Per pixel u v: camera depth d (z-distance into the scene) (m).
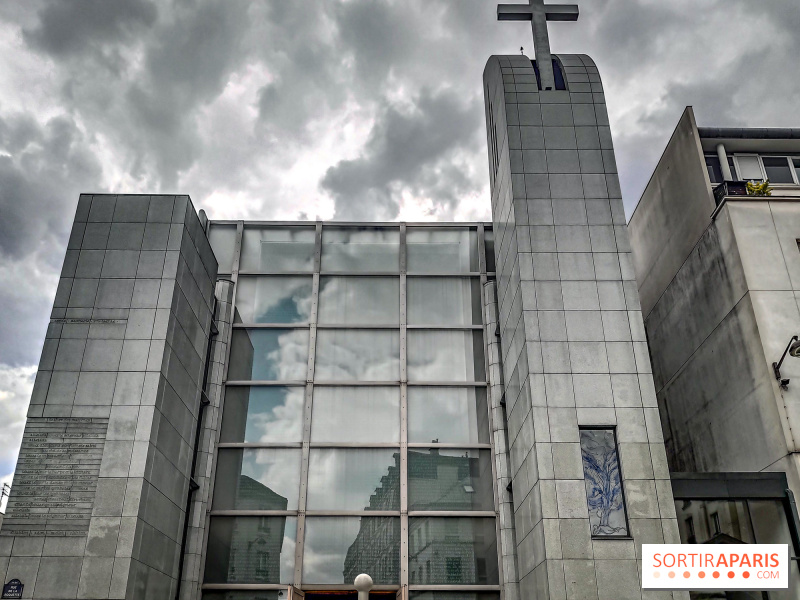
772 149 24.28
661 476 16.75
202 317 21.53
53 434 16.58
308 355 23.62
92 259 18.80
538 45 22.89
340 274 24.95
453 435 22.61
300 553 20.64
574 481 16.66
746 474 17.05
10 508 15.78
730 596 16.11
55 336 17.72
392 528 21.20
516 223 19.81
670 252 23.55
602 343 18.23
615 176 20.52
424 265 25.33
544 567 16.09
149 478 16.64
